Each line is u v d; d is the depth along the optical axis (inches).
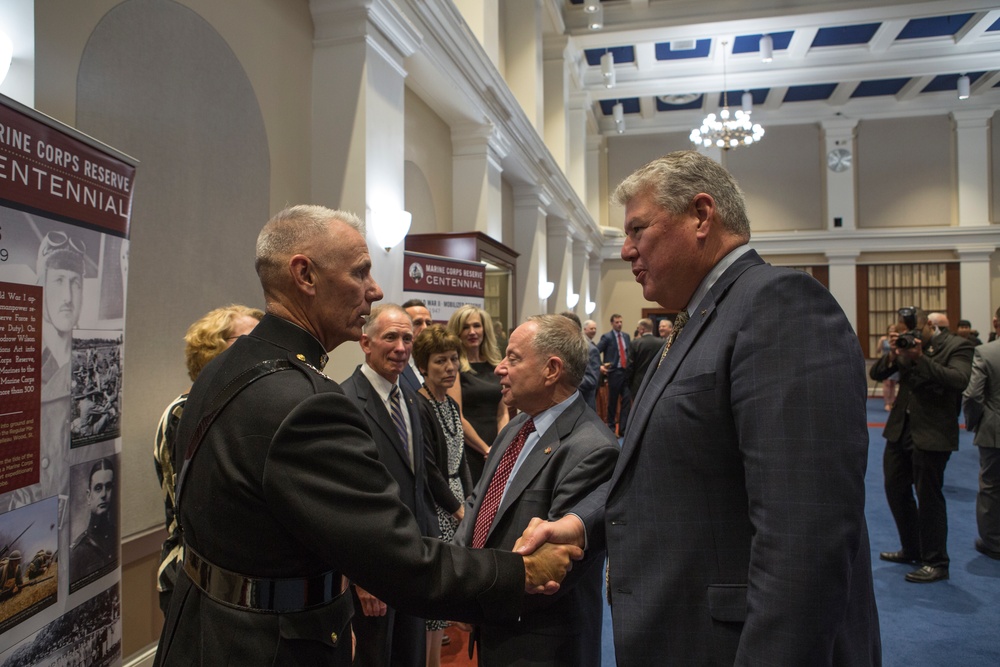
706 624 42.5
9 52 72.1
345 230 45.9
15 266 50.8
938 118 573.0
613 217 629.3
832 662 40.5
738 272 45.8
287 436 38.2
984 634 116.0
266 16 126.6
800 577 36.2
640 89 499.5
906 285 577.0
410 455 86.7
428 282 171.5
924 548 143.6
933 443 139.9
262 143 124.2
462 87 213.0
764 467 38.4
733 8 392.5
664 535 44.3
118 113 89.8
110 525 63.2
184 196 102.8
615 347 347.6
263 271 45.4
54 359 55.4
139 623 93.5
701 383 43.4
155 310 96.1
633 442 47.0
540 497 61.9
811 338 39.7
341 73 140.3
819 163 593.3
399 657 85.0
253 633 38.6
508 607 43.9
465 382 138.5
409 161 210.5
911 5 371.9
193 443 42.1
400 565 38.8
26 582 51.8
